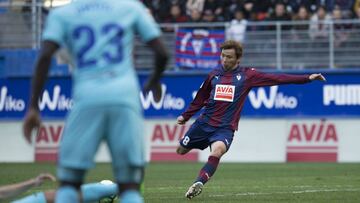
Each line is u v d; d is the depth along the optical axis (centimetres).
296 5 7894
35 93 1905
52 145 7619
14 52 7881
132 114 1888
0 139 7731
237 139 7375
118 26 1939
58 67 7731
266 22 7650
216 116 3622
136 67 7831
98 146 1916
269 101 7325
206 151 7331
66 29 1950
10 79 7788
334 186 4291
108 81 1888
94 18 1944
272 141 7312
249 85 3628
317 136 7238
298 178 4988
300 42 7606
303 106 7262
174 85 7462
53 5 8156
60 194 1905
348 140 7200
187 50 7581
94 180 4878
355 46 7525
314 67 7600
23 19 8156
